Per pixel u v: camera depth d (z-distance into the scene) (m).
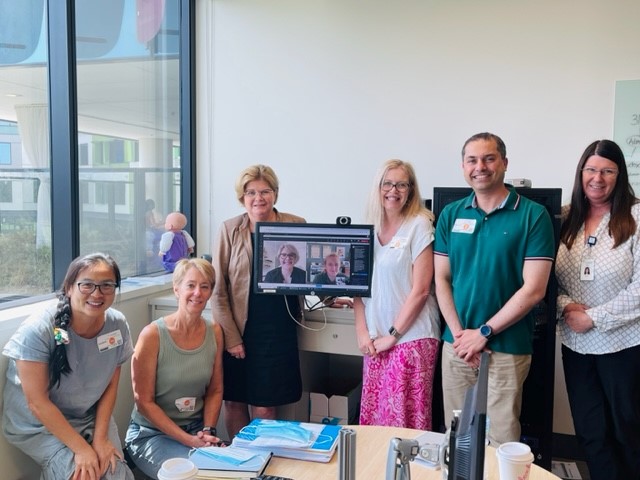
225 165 3.55
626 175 2.21
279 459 1.49
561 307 2.32
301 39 3.36
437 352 2.39
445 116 3.15
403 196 2.32
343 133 3.33
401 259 2.31
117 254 3.00
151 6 3.27
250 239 2.40
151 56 3.28
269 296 2.41
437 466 1.41
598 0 2.89
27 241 2.43
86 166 2.72
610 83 2.90
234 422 2.57
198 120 3.57
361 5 3.25
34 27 2.45
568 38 2.94
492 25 3.04
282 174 3.45
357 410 3.20
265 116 3.46
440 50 3.13
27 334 1.87
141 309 2.88
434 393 2.49
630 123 2.87
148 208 3.28
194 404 2.28
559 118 2.98
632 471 2.28
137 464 2.15
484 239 2.16
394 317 2.35
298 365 2.54
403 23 3.18
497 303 2.15
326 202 3.39
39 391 1.87
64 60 2.54
